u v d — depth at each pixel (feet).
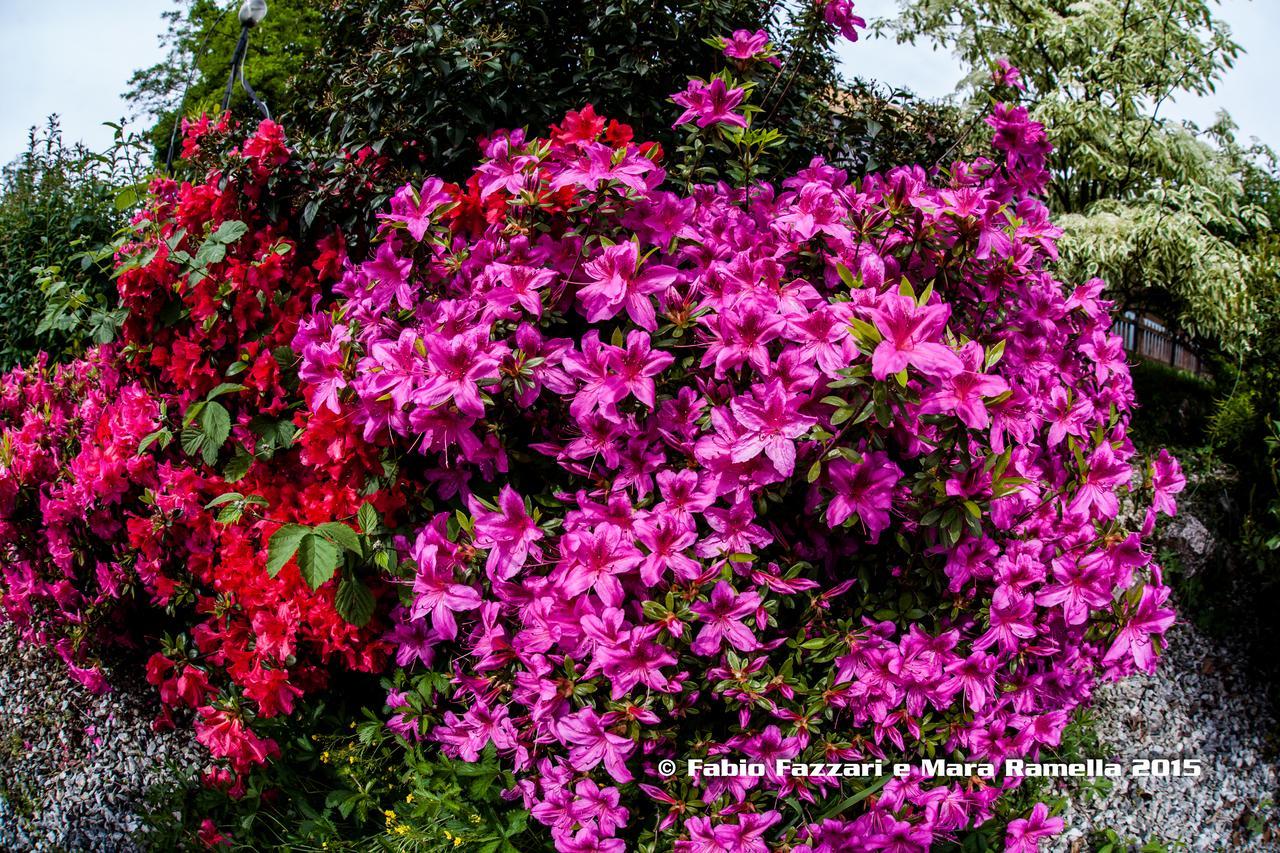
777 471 6.40
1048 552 7.75
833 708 7.16
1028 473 7.63
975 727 7.37
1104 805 10.62
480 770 7.52
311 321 9.22
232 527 9.37
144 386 11.10
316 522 8.32
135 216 11.31
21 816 10.24
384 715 9.11
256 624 8.76
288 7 50.01
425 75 9.85
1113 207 25.57
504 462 7.18
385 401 7.52
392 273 8.31
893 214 7.29
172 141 13.16
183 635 10.01
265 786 9.05
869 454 6.38
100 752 11.16
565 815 6.92
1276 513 13.50
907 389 6.05
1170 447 17.94
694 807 6.82
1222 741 12.28
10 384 14.66
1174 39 27.48
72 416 12.89
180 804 9.55
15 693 12.69
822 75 11.37
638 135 10.48
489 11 10.64
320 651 8.91
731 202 8.64
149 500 10.21
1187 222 23.73
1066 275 23.89
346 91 10.86
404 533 8.12
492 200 8.20
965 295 7.89
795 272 7.63
